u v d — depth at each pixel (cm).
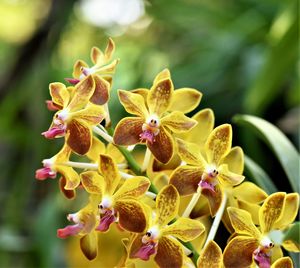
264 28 71
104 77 36
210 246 33
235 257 34
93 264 67
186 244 35
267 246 34
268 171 64
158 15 78
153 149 34
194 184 34
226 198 36
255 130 43
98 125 36
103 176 34
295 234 34
